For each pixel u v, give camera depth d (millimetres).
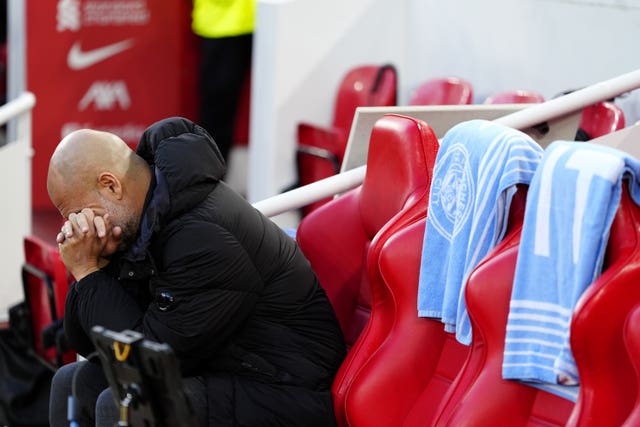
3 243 16750
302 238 10195
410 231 8555
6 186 16672
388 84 18891
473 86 18719
